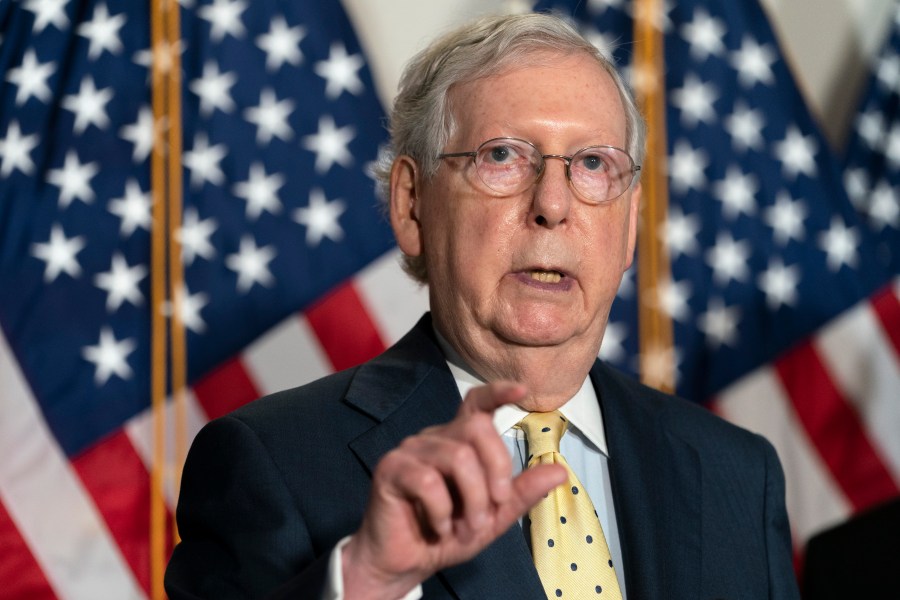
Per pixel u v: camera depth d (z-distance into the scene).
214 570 1.83
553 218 1.90
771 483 2.31
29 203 4.36
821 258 4.72
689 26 4.80
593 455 2.09
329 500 1.89
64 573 4.25
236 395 4.38
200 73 4.50
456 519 1.32
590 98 1.97
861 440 4.62
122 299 4.36
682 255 4.68
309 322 4.45
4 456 4.25
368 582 1.37
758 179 4.74
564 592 1.85
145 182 4.41
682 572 2.01
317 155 4.53
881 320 4.68
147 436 4.33
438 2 4.83
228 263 4.42
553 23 2.02
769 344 4.67
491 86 1.97
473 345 1.99
